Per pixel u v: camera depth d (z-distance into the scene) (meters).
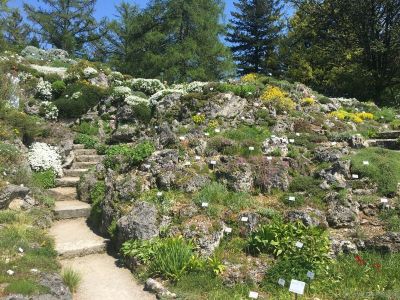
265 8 39.59
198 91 16.12
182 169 10.52
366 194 9.91
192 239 8.50
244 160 10.80
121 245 9.27
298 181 10.29
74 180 13.81
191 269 7.86
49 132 15.21
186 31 33.19
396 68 25.69
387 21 24.83
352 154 11.36
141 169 10.87
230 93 15.08
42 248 8.79
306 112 15.43
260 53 39.75
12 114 14.84
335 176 10.35
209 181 10.26
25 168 12.32
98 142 17.08
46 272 7.57
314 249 8.09
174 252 7.99
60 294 6.89
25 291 6.54
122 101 19.17
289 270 7.58
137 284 7.94
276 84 17.02
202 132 12.94
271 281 7.46
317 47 29.23
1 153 12.10
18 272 7.26
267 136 12.70
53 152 14.24
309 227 8.60
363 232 8.88
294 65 31.14
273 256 8.21
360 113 17.00
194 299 7.05
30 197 11.29
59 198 12.68
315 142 12.74
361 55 26.70
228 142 11.71
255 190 10.17
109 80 22.12
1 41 30.34
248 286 7.42
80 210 11.70
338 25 27.27
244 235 8.76
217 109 14.34
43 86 19.72
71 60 28.66
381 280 7.46
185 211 9.16
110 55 40.44
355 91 27.19
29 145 14.63
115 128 18.00
